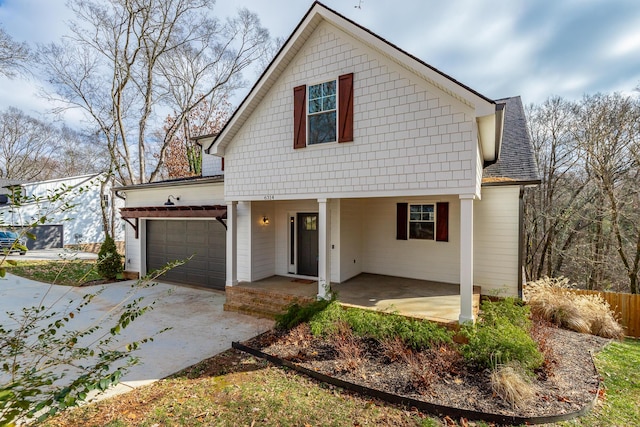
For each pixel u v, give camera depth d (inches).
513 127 441.7
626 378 201.9
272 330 270.1
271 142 325.4
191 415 157.0
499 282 338.6
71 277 513.3
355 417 156.2
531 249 763.4
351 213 397.1
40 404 98.8
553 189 739.4
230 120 335.9
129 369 203.6
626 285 655.8
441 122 240.4
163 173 1043.9
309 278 389.7
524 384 167.3
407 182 254.1
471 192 230.7
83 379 109.7
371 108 268.7
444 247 374.6
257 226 384.8
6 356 125.0
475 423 150.8
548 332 256.2
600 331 307.6
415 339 215.2
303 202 394.3
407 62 241.4
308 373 196.7
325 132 294.5
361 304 284.5
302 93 302.7
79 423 149.0
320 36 295.0
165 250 478.6
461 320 229.5
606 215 620.7
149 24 719.7
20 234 119.6
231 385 186.2
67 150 1333.7
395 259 406.9
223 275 416.8
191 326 288.8
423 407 160.9
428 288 343.9
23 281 496.4
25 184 890.7
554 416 151.3
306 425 150.3
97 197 1012.5
